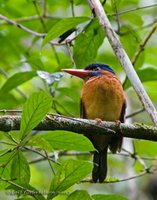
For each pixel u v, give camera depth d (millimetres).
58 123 7129
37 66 10219
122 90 9719
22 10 13953
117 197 6586
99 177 9289
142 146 13008
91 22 9359
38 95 6090
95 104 9570
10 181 6539
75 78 13875
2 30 13562
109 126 7492
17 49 13406
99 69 10430
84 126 7270
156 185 13312
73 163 6332
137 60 11094
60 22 8320
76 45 9656
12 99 10922
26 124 6238
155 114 7465
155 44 15734
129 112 13781
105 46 15539
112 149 9492
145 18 14547
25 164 6664
